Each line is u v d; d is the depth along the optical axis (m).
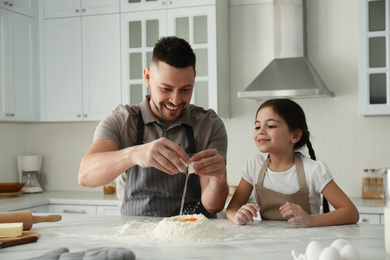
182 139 2.00
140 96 3.75
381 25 3.33
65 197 3.78
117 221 1.74
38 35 4.02
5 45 3.72
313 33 3.76
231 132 3.93
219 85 3.63
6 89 3.74
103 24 3.83
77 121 4.04
